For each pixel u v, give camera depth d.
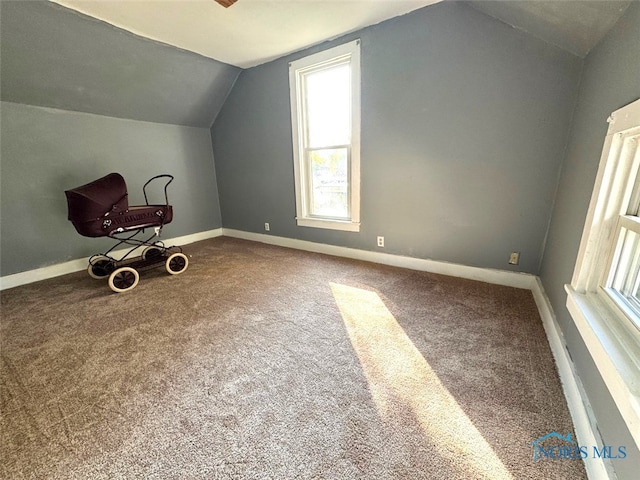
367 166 2.91
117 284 2.56
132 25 2.41
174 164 3.98
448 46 2.26
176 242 4.14
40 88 2.63
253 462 1.05
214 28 2.49
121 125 3.40
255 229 4.25
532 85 2.03
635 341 0.92
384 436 1.13
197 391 1.39
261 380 1.45
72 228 3.13
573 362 1.30
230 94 3.86
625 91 1.12
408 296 2.31
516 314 1.98
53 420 1.25
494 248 2.45
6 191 2.69
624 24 1.19
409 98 2.53
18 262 2.80
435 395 1.32
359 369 1.51
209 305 2.27
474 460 1.03
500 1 1.78
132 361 1.62
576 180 1.64
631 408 0.72
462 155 2.41
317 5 2.19
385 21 2.48
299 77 3.16
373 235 3.09
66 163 3.02
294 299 2.33
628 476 0.75
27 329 1.97
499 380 1.40
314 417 1.23
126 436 1.17
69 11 2.15
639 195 1.09
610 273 1.18
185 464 1.05
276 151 3.63
